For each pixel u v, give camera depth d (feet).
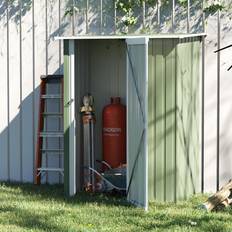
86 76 56.54
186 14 54.80
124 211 47.14
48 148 58.49
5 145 59.36
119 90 57.47
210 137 54.60
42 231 42.11
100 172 56.75
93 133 55.98
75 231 42.04
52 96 57.36
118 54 57.31
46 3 57.98
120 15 56.39
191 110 52.65
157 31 55.52
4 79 59.06
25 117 58.85
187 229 42.57
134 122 48.93
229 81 54.08
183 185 50.98
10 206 48.60
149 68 49.62
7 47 58.90
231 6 53.83
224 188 48.91
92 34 57.06
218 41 54.19
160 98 49.60
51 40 57.98
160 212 46.75
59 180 58.29
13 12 58.59
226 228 42.83
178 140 49.70
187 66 51.52
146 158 46.96
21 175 59.21
